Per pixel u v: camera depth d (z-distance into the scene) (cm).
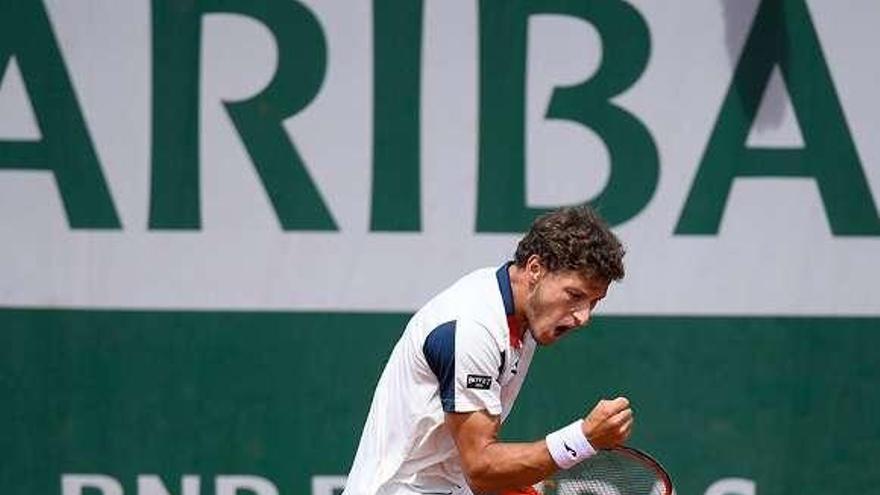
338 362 2158
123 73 2158
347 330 2155
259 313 2159
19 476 2186
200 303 2161
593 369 2155
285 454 2170
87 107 2159
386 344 2152
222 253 2156
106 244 2164
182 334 2166
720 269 2134
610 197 2130
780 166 2123
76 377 2181
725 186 2125
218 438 2173
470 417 1464
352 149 2141
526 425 2161
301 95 2142
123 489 2172
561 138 2130
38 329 2178
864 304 2133
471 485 1491
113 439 2177
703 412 2153
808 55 2117
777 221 2130
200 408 2172
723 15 2116
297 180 2145
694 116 2123
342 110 2139
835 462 2153
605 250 1416
